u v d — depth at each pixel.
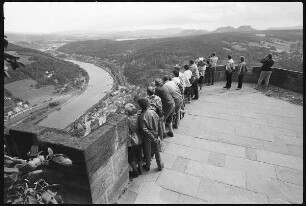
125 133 3.44
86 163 2.52
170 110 5.14
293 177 4.09
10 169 2.19
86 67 199.25
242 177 4.10
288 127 6.11
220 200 3.56
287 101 8.13
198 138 5.55
